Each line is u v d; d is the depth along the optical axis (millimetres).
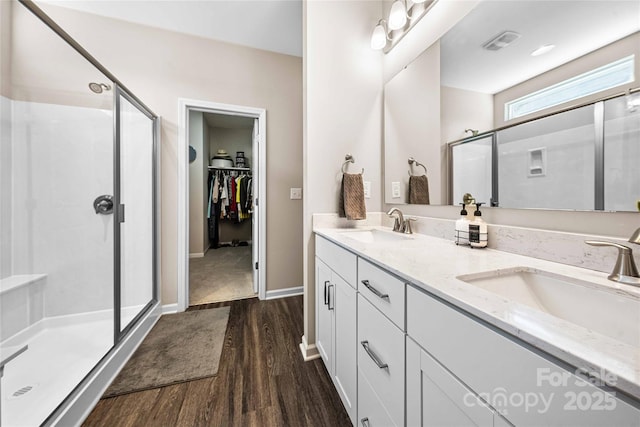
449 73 1208
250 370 1410
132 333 1610
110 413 1123
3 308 1415
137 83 2064
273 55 2451
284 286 2525
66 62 1616
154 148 2064
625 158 648
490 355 422
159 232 2096
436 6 1289
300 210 2574
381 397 789
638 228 585
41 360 1314
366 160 1713
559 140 791
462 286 547
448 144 1223
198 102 2213
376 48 1580
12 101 1550
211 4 1877
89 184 1736
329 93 1613
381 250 936
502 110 969
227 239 5172
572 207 758
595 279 616
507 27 951
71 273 1672
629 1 646
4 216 1505
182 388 1271
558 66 793
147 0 1834
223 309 2219
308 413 1124
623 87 651
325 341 1348
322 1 1591
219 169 4703
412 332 637
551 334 348
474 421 451
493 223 1021
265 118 2422
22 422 955
